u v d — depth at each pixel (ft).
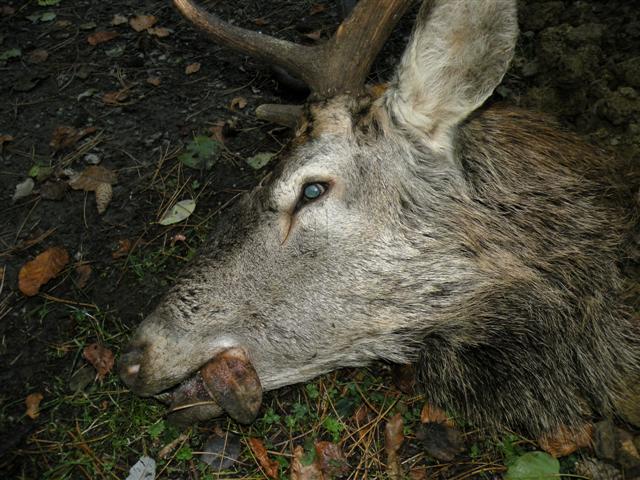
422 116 2.80
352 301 2.84
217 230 2.89
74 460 2.98
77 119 4.29
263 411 3.12
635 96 3.81
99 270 3.59
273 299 2.81
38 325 3.40
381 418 3.10
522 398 2.98
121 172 4.00
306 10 4.97
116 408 3.12
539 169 2.98
